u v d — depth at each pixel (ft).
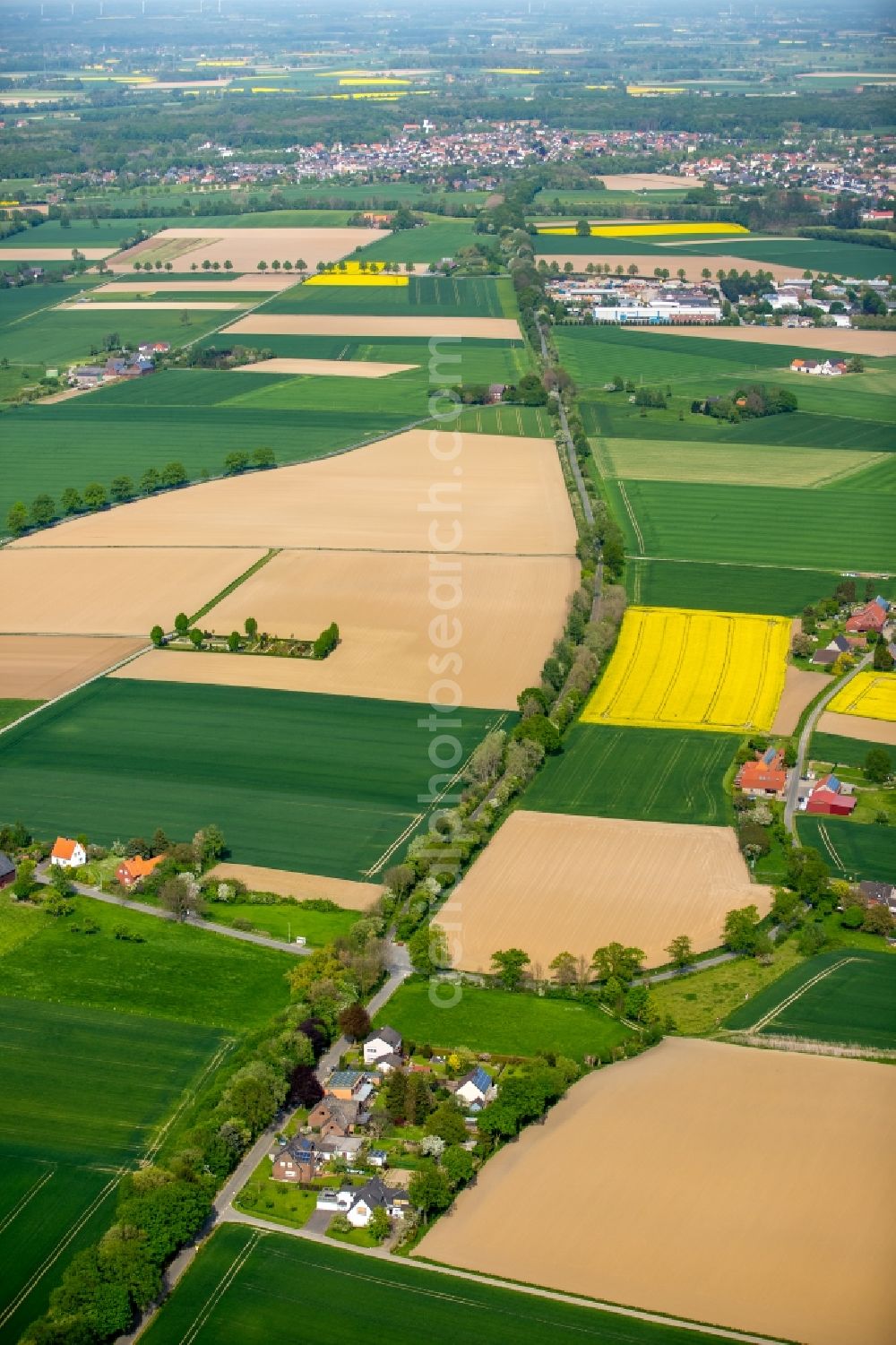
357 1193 609.01
